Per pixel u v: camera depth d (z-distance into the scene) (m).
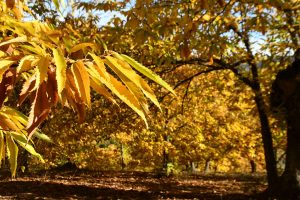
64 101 0.91
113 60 0.92
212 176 24.47
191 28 4.55
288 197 12.65
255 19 5.42
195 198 14.17
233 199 13.69
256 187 18.42
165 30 5.09
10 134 1.59
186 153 23.33
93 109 11.70
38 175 20.70
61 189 15.87
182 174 24.92
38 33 1.04
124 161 31.50
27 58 0.89
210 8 5.00
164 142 21.08
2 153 1.64
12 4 1.43
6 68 0.89
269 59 10.34
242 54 12.27
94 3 6.45
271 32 10.36
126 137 21.70
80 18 5.70
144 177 22.77
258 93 11.93
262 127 13.71
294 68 10.81
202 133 23.17
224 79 14.45
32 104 0.87
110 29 6.62
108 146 29.59
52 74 0.91
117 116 12.29
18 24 1.15
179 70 14.98
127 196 14.65
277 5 5.08
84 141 15.03
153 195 14.94
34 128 0.85
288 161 12.85
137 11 4.96
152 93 0.90
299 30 8.25
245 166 34.81
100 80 0.88
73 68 0.90
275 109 11.20
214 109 22.08
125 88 0.88
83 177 21.70
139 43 5.07
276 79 11.22
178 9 5.46
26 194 14.30
